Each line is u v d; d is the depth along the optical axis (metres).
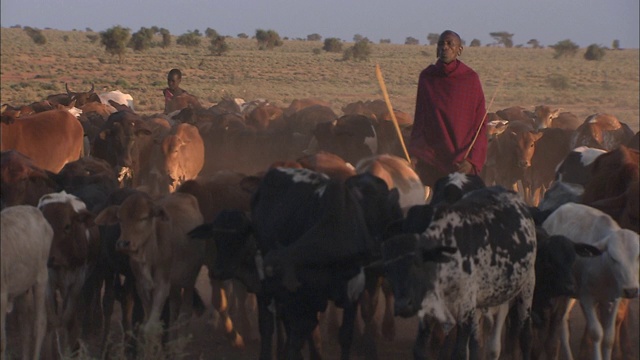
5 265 8.73
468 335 8.40
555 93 64.31
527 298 9.16
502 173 22.20
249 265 9.42
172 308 10.59
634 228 10.18
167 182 18.66
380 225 9.66
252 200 9.72
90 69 77.81
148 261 9.84
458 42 12.05
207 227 9.25
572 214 10.07
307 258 8.42
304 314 8.91
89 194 11.69
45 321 9.49
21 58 87.69
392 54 120.69
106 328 10.69
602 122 20.62
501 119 27.28
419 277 7.87
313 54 114.44
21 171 11.27
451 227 8.31
